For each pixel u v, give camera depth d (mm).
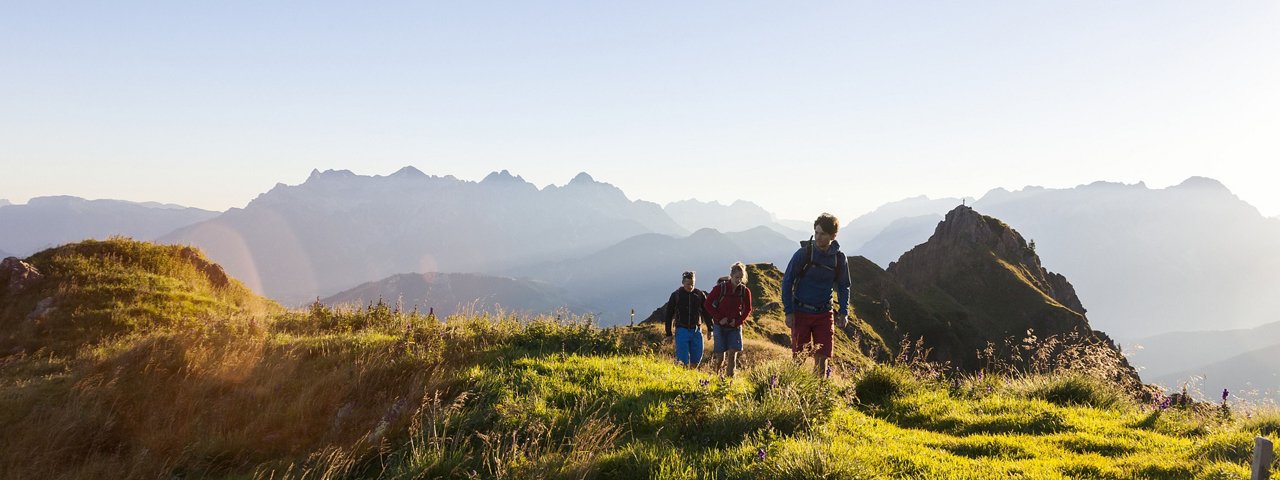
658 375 9562
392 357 10617
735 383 8688
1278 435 6387
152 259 26609
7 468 7719
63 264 23953
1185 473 5535
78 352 15328
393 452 7141
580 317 13398
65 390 9781
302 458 7578
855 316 92312
